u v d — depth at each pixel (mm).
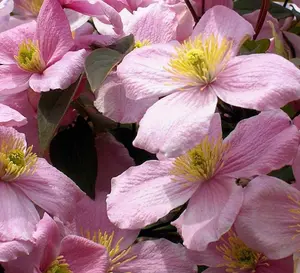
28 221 329
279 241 324
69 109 378
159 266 346
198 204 338
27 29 384
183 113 334
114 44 372
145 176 348
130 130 395
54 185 343
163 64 355
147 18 395
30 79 364
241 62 347
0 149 343
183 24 389
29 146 368
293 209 328
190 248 320
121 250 351
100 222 356
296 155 335
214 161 343
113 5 396
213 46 349
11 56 378
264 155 336
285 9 431
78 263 333
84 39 377
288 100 325
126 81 348
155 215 338
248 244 324
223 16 364
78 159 369
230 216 321
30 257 322
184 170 344
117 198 342
